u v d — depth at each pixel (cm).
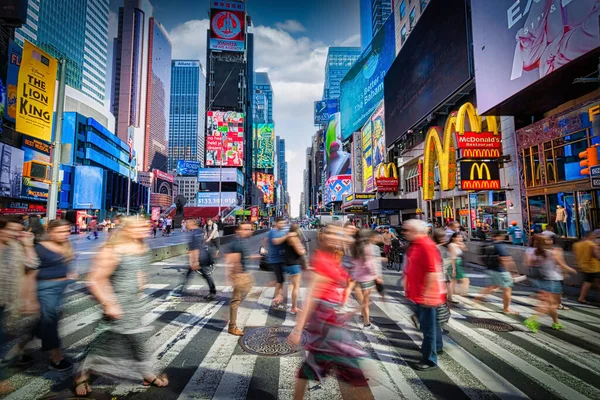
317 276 293
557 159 1448
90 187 6544
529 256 591
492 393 344
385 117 4153
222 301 741
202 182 7681
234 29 8612
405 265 438
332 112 12581
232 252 529
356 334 529
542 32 1244
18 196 3862
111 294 328
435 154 2483
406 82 3334
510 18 1430
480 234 1789
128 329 328
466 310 674
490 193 2028
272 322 583
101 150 7825
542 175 1527
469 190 1730
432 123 2995
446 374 388
